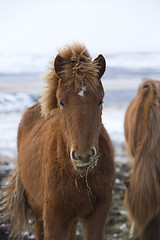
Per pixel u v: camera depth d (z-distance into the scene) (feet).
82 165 7.88
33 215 12.48
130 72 115.14
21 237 13.80
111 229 15.28
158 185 11.94
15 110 43.45
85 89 8.16
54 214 9.43
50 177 9.38
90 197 9.32
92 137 8.04
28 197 12.42
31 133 12.24
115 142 29.58
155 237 12.26
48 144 9.96
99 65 8.80
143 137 12.57
